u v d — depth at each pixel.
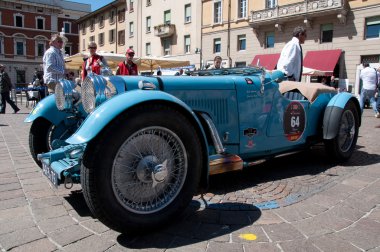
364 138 6.52
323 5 21.83
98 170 2.21
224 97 3.40
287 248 2.29
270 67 24.92
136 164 2.43
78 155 2.86
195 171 2.62
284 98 3.97
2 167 4.24
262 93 3.71
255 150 3.75
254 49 27.08
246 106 3.58
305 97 4.45
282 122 3.97
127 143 2.38
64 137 3.92
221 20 29.53
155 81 3.00
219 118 3.39
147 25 39.00
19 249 2.25
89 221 2.69
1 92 11.83
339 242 2.37
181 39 34.00
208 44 31.03
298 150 4.36
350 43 21.41
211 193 3.35
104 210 2.25
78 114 3.57
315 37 23.09
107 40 46.81
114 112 2.26
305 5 22.72
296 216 2.80
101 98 2.67
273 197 3.24
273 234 2.49
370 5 20.33
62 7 55.56
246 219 2.74
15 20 50.53
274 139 3.91
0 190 3.39
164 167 2.50
